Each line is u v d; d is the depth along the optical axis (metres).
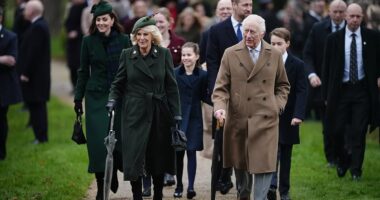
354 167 28.78
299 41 43.50
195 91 26.86
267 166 22.94
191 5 51.25
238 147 23.44
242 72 23.20
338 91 28.94
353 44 28.77
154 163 23.27
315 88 34.50
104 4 25.20
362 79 28.78
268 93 23.16
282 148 25.70
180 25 42.28
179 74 26.97
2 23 34.88
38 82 36.94
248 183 24.09
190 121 26.66
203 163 31.92
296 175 29.75
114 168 24.62
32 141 38.00
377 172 30.05
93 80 25.03
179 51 29.25
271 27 43.12
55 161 32.44
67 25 51.09
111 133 22.56
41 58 37.00
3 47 32.62
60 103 50.84
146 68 23.22
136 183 23.64
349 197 26.19
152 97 23.20
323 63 29.41
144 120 23.20
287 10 48.16
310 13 40.84
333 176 29.53
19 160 32.91
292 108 25.55
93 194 27.11
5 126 33.25
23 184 28.23
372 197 26.17
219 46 27.05
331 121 29.12
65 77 65.88
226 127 23.48
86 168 31.28
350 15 28.53
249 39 23.05
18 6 45.03
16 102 32.94
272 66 23.20
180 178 26.34
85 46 25.11
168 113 23.36
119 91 23.58
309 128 41.34
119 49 25.09
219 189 27.05
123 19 45.38
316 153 34.25
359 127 28.61
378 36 28.78
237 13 26.88
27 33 36.91
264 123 23.02
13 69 33.00
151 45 23.53
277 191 27.47
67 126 42.12
